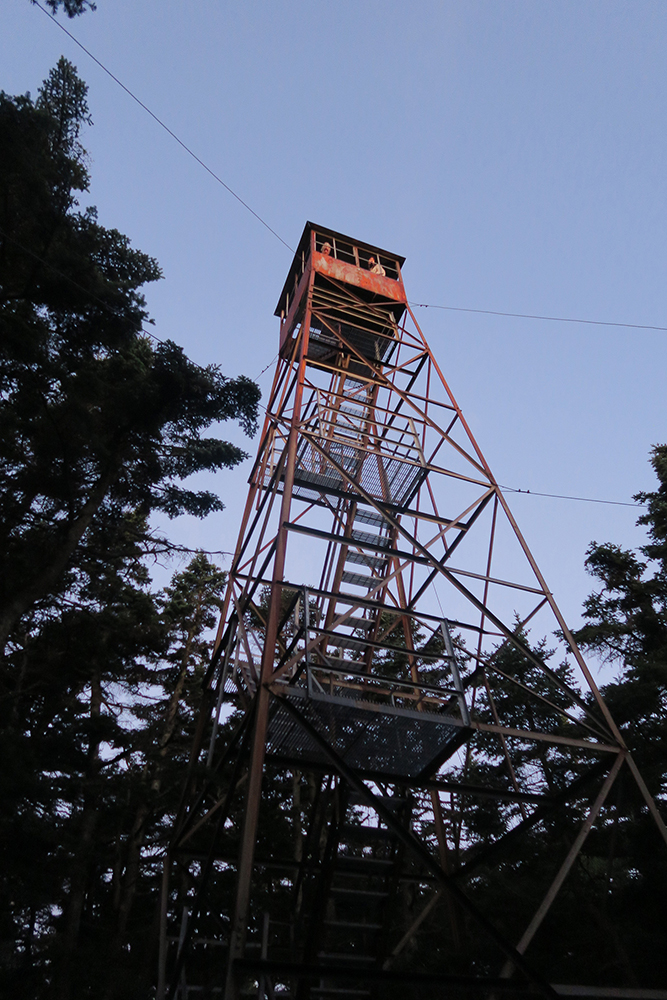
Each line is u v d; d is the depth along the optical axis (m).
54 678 19.91
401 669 21.03
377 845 11.63
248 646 10.27
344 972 6.72
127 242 21.58
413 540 10.43
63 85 18.70
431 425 13.56
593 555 21.45
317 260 16.95
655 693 15.85
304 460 13.41
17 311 16.61
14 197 16.20
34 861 15.48
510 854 16.44
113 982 17.25
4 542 17.59
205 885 8.88
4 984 16.89
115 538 21.52
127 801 19.77
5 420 15.91
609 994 7.27
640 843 14.16
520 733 9.13
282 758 9.45
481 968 13.76
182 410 18.97
